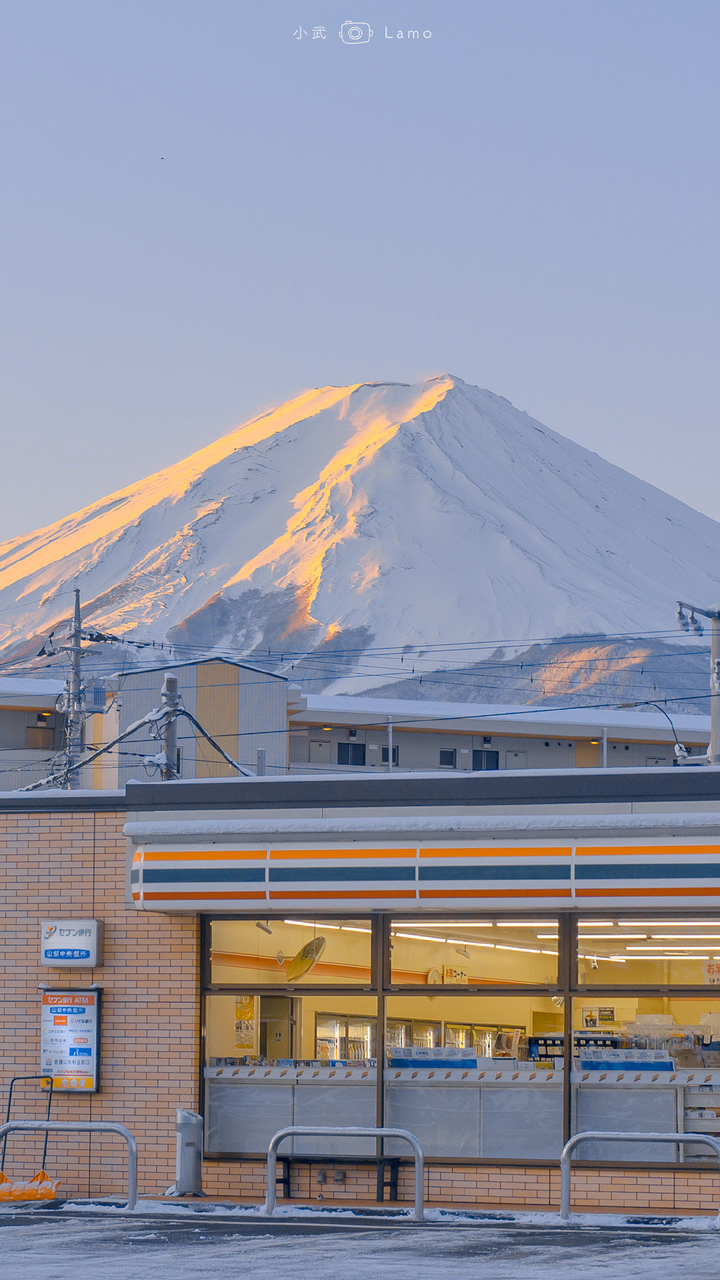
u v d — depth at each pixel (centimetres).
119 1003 3559
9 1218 3073
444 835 3219
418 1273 2402
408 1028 3425
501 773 3300
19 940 3641
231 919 3541
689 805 3188
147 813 3541
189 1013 3516
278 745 13625
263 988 3500
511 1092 3350
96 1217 3084
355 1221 3027
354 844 3250
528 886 3134
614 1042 3319
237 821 3347
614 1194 3225
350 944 3481
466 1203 3300
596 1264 2492
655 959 3319
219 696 13150
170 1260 2547
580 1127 3306
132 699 12575
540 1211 3134
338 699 15300
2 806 3688
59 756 9200
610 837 3131
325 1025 3475
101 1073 3541
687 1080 3256
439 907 3198
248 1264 2502
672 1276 2372
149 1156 3481
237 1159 3447
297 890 3262
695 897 3053
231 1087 3500
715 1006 3284
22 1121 3553
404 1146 3384
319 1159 3369
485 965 3400
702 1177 3180
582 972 3353
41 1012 3591
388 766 14962
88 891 3609
